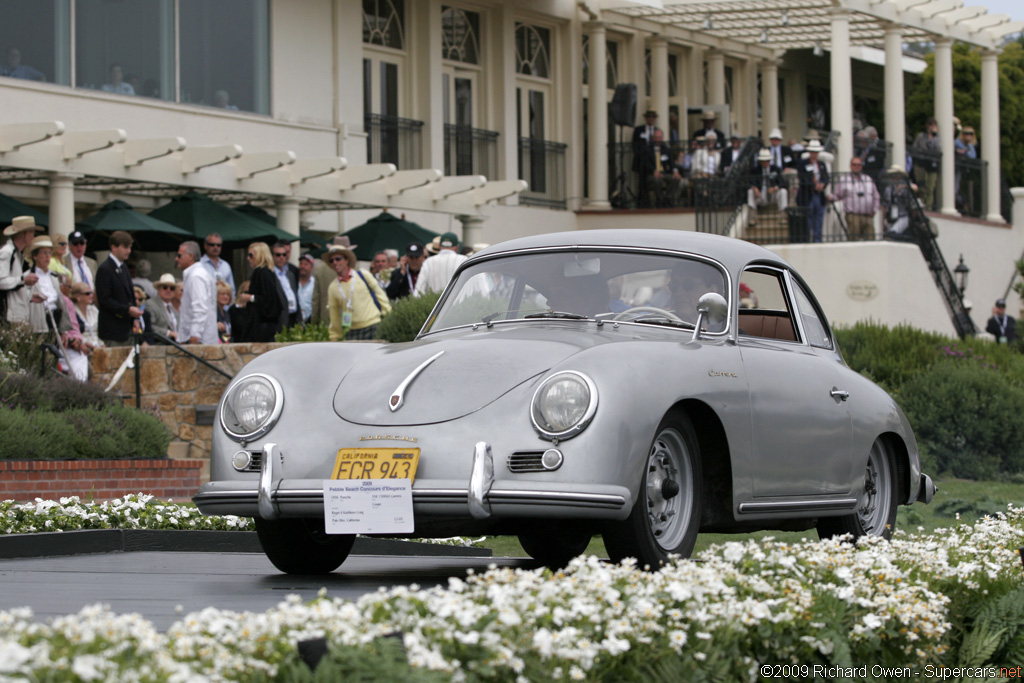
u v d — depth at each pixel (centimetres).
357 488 1102
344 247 2983
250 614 684
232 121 4244
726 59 6588
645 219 5622
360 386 1180
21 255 2656
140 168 3572
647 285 1324
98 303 2848
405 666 623
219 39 4234
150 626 657
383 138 4931
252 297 3103
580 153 5731
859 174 5075
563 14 5575
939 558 1065
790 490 1287
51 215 3409
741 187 5294
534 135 5603
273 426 1166
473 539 2000
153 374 2900
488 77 5353
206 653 618
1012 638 997
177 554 1678
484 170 5334
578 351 1154
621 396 1073
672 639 754
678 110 6159
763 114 6744
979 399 3384
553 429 1066
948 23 6119
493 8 5356
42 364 2628
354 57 4716
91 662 554
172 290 3100
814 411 1330
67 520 1734
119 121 3897
